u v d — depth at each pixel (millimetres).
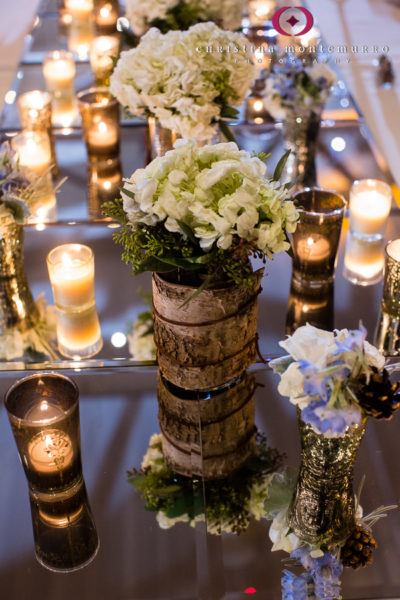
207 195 1057
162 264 1093
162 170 1064
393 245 1407
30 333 1422
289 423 1213
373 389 897
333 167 1937
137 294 1524
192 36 1561
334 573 983
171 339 1174
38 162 1816
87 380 1314
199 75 1543
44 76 2383
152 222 1086
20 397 1062
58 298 1461
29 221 1716
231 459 1152
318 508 1048
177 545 1033
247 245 1048
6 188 1420
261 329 1419
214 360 1185
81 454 1171
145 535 1049
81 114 1862
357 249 1663
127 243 1126
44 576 1003
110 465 1159
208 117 1577
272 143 1990
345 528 1035
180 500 1095
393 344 1387
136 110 1634
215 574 993
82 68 2443
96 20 2449
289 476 1123
